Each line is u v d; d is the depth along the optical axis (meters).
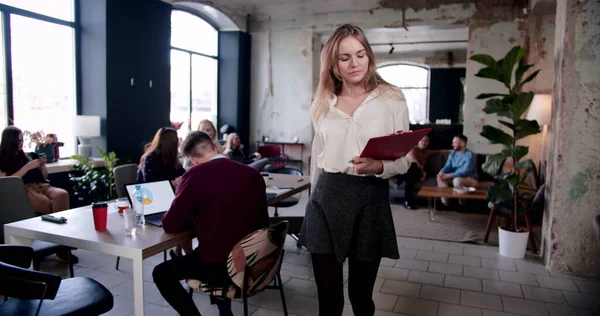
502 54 6.87
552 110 3.91
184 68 7.60
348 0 7.39
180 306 2.26
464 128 7.07
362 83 1.70
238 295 2.14
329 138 1.68
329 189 1.67
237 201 2.23
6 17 4.82
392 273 3.63
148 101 6.23
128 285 3.26
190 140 2.40
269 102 8.55
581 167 3.53
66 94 5.57
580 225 3.58
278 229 2.10
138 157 6.09
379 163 1.58
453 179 6.11
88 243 2.07
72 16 5.55
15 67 4.96
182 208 2.16
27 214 3.01
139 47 6.01
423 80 13.42
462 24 7.12
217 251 2.21
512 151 3.98
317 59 8.44
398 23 7.47
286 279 3.44
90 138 5.62
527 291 3.28
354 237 1.69
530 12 6.64
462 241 4.61
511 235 4.05
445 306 3.00
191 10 7.52
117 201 2.92
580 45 3.43
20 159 4.18
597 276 3.58
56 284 1.63
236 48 8.26
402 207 6.40
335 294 1.71
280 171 5.32
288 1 7.49
